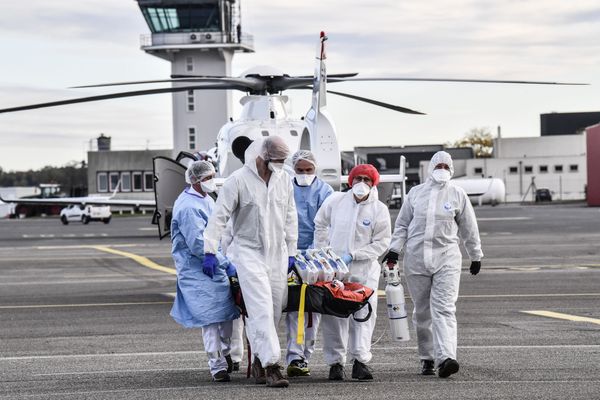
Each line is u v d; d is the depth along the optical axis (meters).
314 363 11.21
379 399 8.61
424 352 10.34
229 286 10.08
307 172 11.26
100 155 121.12
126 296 19.38
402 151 128.38
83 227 64.75
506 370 10.14
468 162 120.31
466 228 10.56
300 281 9.90
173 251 10.36
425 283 10.47
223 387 9.46
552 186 119.25
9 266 28.41
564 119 155.12
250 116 24.27
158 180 23.78
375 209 10.44
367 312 9.96
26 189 126.44
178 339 13.19
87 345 12.74
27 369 10.87
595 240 35.88
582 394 8.66
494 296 17.98
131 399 8.83
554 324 13.91
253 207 9.80
